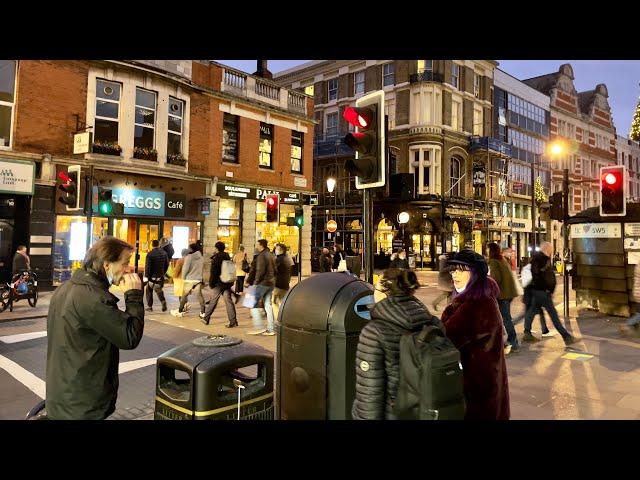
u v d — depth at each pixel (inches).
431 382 83.6
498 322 110.7
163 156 685.3
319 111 1354.6
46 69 573.0
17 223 562.9
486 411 105.9
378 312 93.0
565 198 438.0
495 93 1338.6
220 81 774.5
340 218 1263.5
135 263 663.1
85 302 97.5
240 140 805.9
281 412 135.8
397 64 1189.1
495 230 1302.9
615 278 405.4
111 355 103.8
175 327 361.1
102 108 628.4
